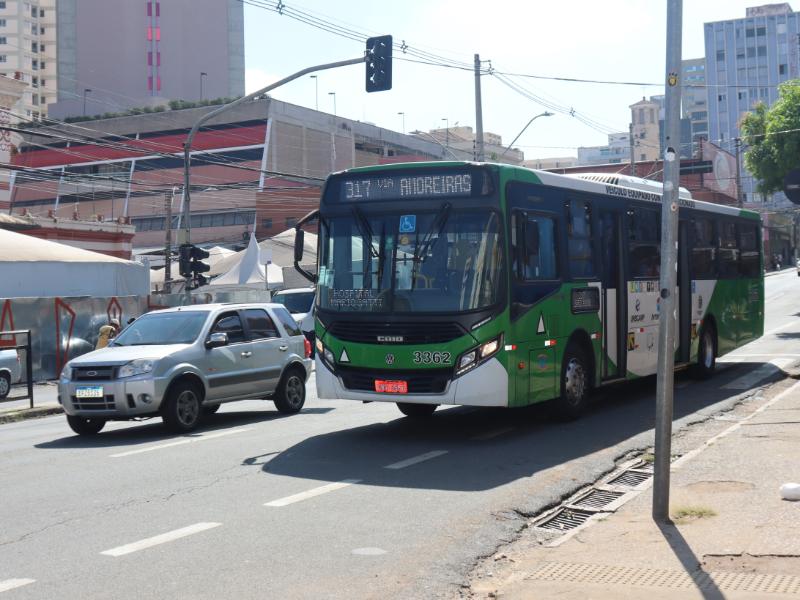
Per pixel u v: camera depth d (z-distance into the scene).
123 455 11.18
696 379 17.41
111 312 28.83
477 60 33.44
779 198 102.12
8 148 51.12
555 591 5.66
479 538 7.14
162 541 7.10
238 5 132.25
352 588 5.96
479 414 13.89
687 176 84.81
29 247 30.06
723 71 153.00
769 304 44.44
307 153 92.81
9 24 156.12
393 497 8.52
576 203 13.00
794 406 12.70
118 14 127.69
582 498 8.60
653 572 5.94
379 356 11.30
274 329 15.09
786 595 5.35
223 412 16.05
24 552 6.89
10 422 16.78
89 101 121.12
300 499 8.47
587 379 13.20
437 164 11.48
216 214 89.62
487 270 11.07
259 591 5.90
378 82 20.88
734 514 7.27
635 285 14.52
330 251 11.92
